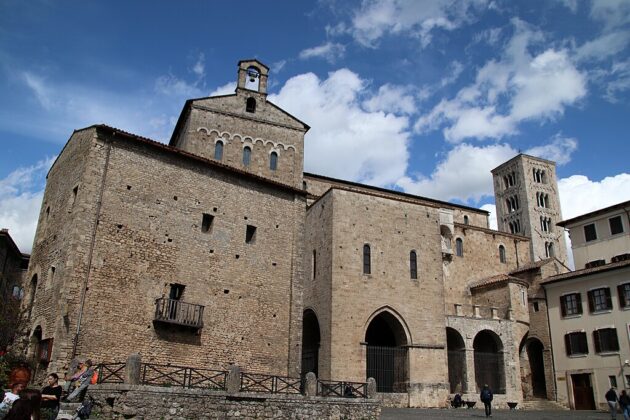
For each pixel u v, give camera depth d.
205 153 46.78
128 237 28.41
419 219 49.88
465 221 71.69
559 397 51.34
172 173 30.92
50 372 24.53
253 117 49.81
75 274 26.22
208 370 28.06
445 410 41.94
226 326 30.69
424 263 48.66
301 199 36.34
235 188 33.44
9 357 25.47
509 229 99.06
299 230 35.53
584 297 51.06
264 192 34.72
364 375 42.50
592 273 50.22
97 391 22.16
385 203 48.59
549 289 54.91
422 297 47.31
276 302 33.09
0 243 40.59
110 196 28.33
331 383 40.31
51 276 28.52
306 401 25.84
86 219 27.23
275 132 50.44
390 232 47.88
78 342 25.48
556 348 52.75
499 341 51.75
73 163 30.22
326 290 44.47
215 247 31.56
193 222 31.06
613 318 48.03
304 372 46.69
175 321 28.39
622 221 54.53
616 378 46.66
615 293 48.34
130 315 27.48
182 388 22.38
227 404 23.41
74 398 21.88
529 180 97.25
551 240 94.81
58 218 29.98
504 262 65.06
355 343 43.00
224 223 32.34
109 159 28.78
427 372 45.28
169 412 21.77
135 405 21.09
